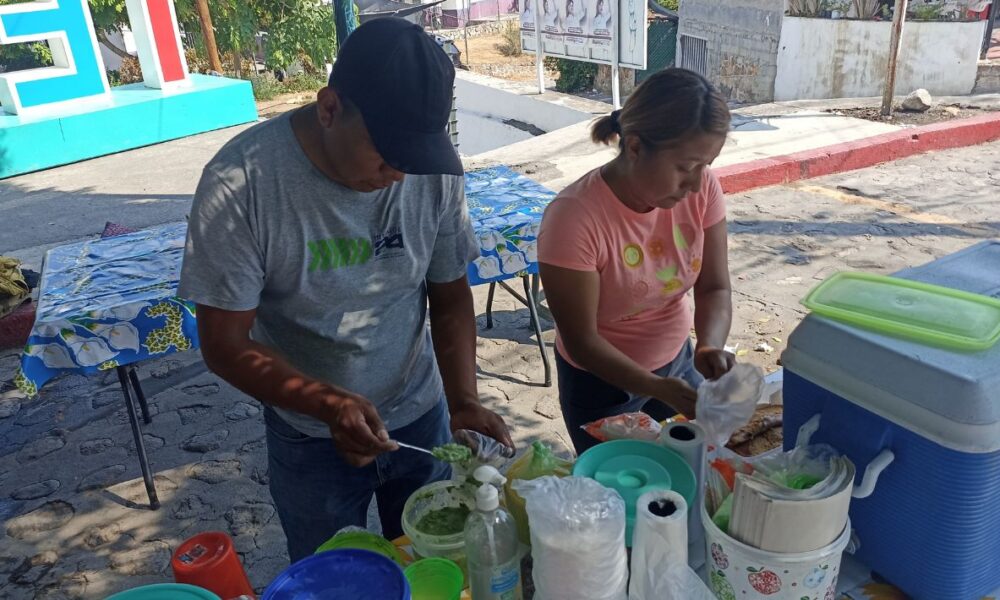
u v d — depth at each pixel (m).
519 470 1.38
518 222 3.46
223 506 3.26
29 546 3.10
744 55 10.45
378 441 1.45
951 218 5.86
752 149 7.45
